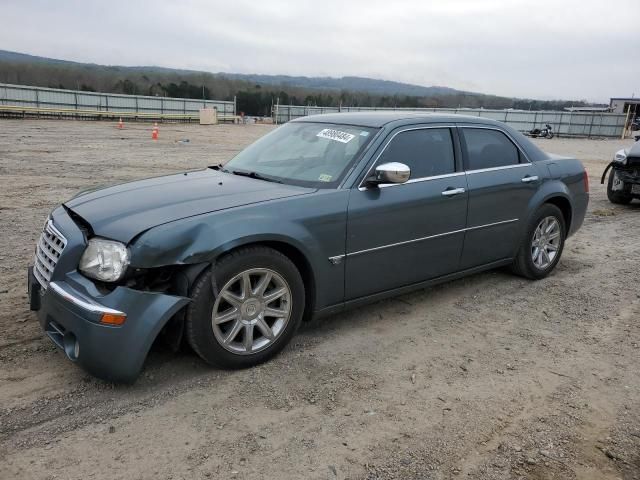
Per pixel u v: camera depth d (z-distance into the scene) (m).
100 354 3.00
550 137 51.69
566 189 5.58
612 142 47.22
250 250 3.35
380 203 3.96
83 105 49.53
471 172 4.70
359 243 3.89
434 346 3.96
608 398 3.32
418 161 4.35
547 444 2.85
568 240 7.45
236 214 3.35
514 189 5.01
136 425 2.88
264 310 3.51
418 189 4.23
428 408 3.15
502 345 4.02
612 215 9.46
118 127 37.34
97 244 3.13
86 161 15.28
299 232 3.54
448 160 4.57
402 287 4.32
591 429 2.99
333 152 4.20
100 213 3.37
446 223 4.46
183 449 2.71
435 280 4.58
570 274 5.82
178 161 16.05
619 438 2.92
